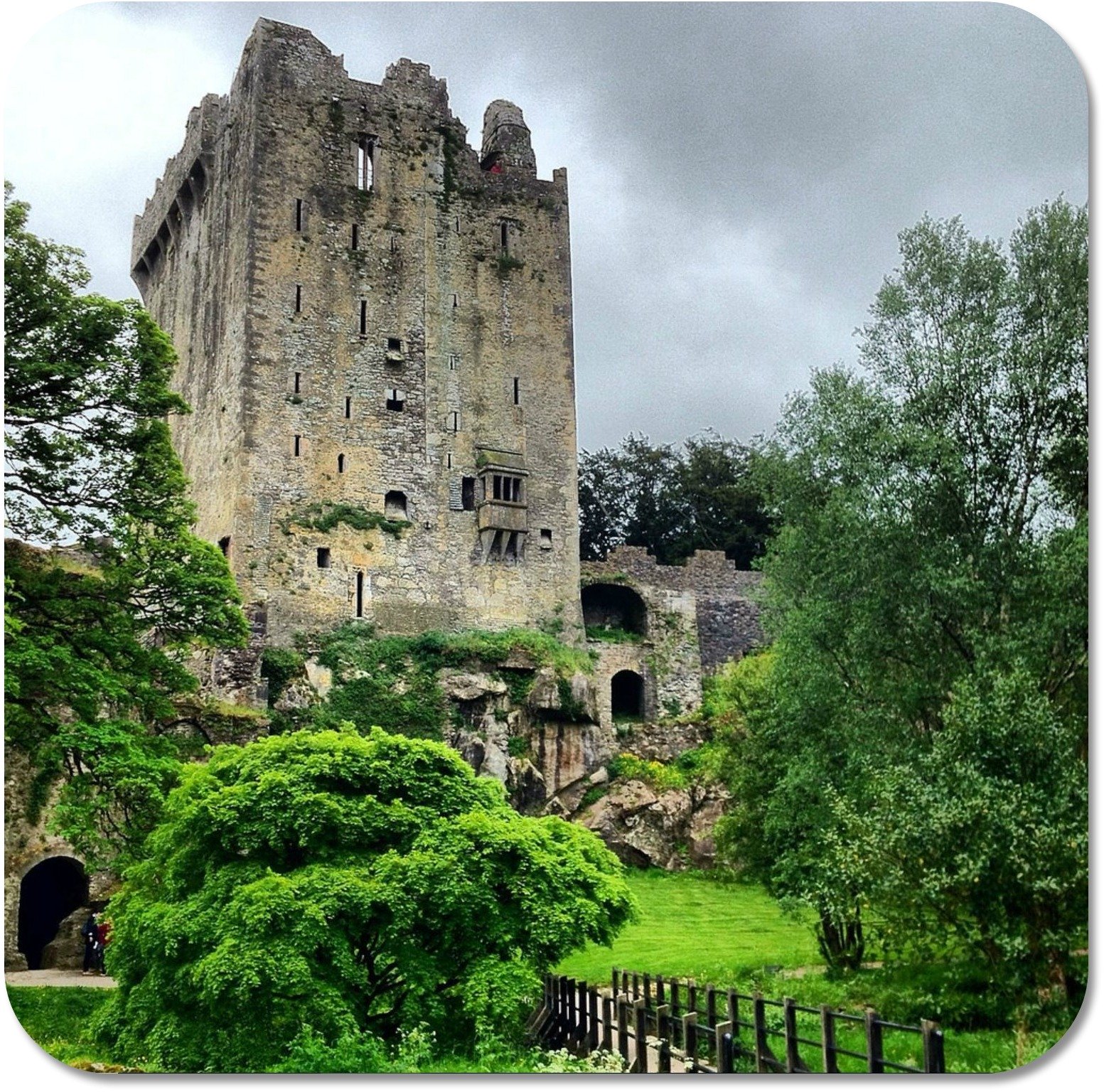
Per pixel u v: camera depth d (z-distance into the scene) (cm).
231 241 5422
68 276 3006
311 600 5009
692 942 3428
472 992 1870
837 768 2828
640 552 6044
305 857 2000
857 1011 2155
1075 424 2747
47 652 2638
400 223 5525
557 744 5016
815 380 3084
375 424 5294
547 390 5672
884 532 2755
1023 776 2153
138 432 3012
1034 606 2606
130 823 2720
